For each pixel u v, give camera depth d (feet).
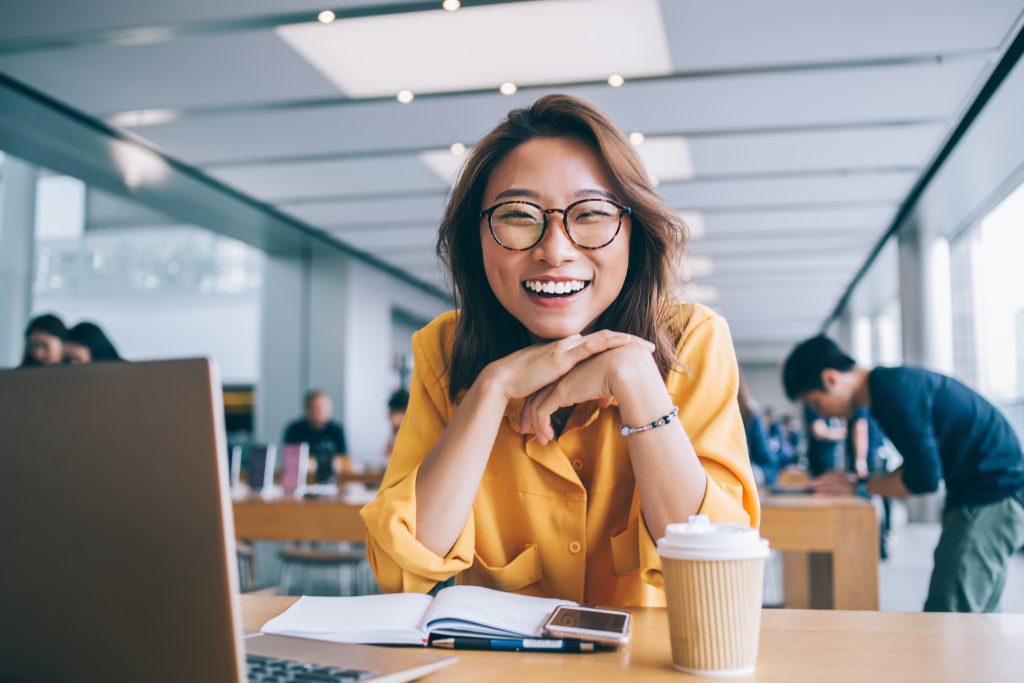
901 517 30.48
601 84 14.74
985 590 7.95
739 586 2.24
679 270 3.56
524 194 3.21
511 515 3.46
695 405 3.39
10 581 1.96
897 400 8.25
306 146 18.19
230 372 29.01
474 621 2.64
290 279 29.89
